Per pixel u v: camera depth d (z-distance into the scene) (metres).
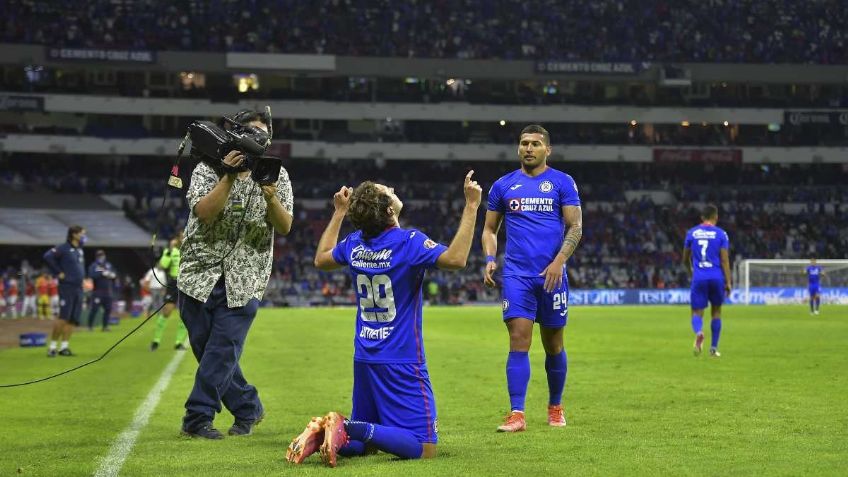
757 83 64.62
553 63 63.56
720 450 6.51
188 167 62.88
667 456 6.28
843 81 64.69
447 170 66.06
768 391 10.27
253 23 64.19
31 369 14.24
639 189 64.88
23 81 62.25
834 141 65.88
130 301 41.28
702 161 64.31
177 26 63.03
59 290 17.08
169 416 8.76
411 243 6.01
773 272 50.62
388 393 6.08
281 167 7.38
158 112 61.16
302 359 15.49
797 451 6.45
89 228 53.78
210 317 7.52
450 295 53.50
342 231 59.28
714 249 15.45
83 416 8.74
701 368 13.21
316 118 62.88
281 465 5.98
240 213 7.38
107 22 62.47
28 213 54.44
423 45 64.50
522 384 7.75
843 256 61.25
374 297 6.07
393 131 66.19
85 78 63.47
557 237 8.09
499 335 22.66
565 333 22.91
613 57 64.44
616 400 9.56
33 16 61.50
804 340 19.58
